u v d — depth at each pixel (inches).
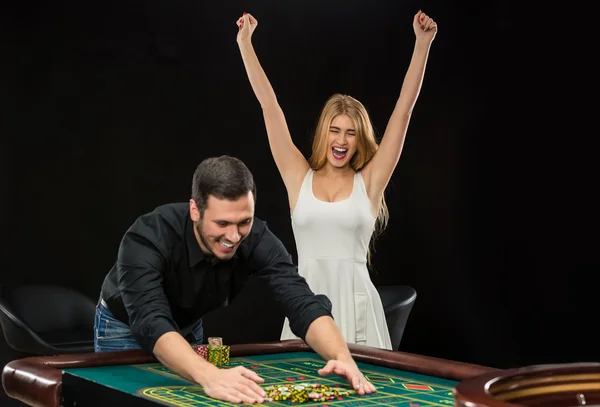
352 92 249.3
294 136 242.1
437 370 91.1
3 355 205.3
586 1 234.7
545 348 240.7
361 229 147.2
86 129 216.5
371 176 149.5
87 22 216.4
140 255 94.1
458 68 251.9
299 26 242.7
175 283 102.1
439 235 252.5
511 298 245.6
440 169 252.7
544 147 241.6
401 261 252.8
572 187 237.5
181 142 228.2
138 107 222.8
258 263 102.7
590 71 234.4
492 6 248.2
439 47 253.0
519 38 245.1
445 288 252.1
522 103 244.8
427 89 253.3
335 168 149.7
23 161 209.2
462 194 251.3
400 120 147.6
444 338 252.1
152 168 224.7
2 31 206.7
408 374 93.0
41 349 172.6
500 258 247.0
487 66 248.8
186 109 228.8
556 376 54.4
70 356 94.7
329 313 96.2
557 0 239.5
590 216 234.5
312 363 100.9
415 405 75.6
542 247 241.4
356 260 147.3
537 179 242.4
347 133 147.1
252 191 88.4
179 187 228.1
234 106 235.1
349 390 81.9
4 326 173.9
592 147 234.1
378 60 251.8
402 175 253.1
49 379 86.4
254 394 75.6
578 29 236.2
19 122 208.7
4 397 204.7
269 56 238.8
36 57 210.5
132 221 222.2
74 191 215.3
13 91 208.1
